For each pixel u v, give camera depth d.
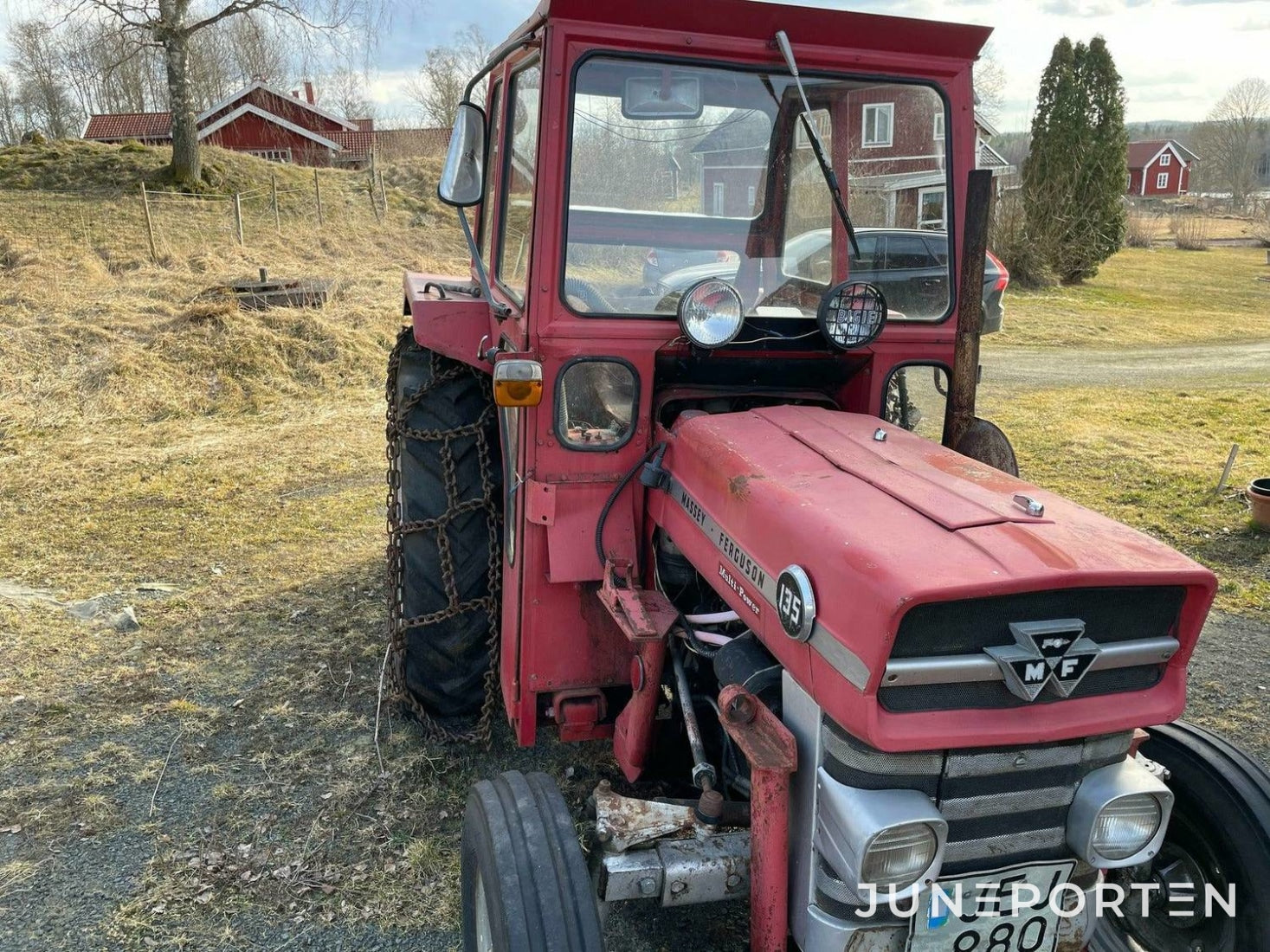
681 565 2.53
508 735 3.47
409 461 3.11
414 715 3.37
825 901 1.76
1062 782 1.75
